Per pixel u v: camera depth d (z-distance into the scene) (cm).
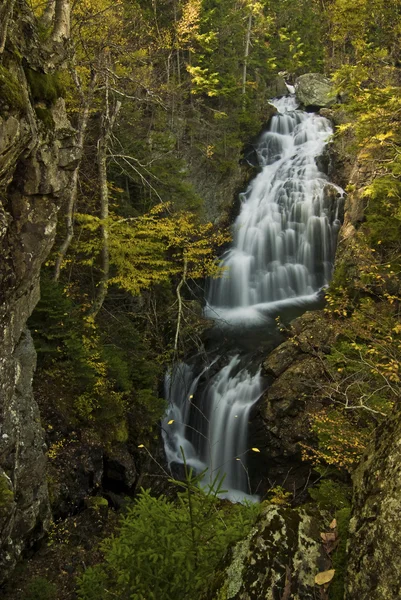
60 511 701
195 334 1230
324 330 1092
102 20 1075
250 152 2136
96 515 744
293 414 979
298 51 3084
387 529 194
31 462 577
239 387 1109
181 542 356
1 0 407
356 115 1026
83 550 681
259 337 1321
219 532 355
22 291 527
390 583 182
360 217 1348
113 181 1288
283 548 234
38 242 525
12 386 515
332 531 244
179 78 1844
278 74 3052
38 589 583
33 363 615
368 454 253
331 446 707
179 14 1786
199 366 1220
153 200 1383
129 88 1363
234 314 1502
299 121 2316
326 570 222
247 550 241
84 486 755
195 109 1877
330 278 1634
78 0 970
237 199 1903
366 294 1081
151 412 988
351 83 948
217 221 1792
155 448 1048
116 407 877
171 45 1533
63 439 759
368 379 815
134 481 872
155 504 410
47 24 642
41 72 538
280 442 975
